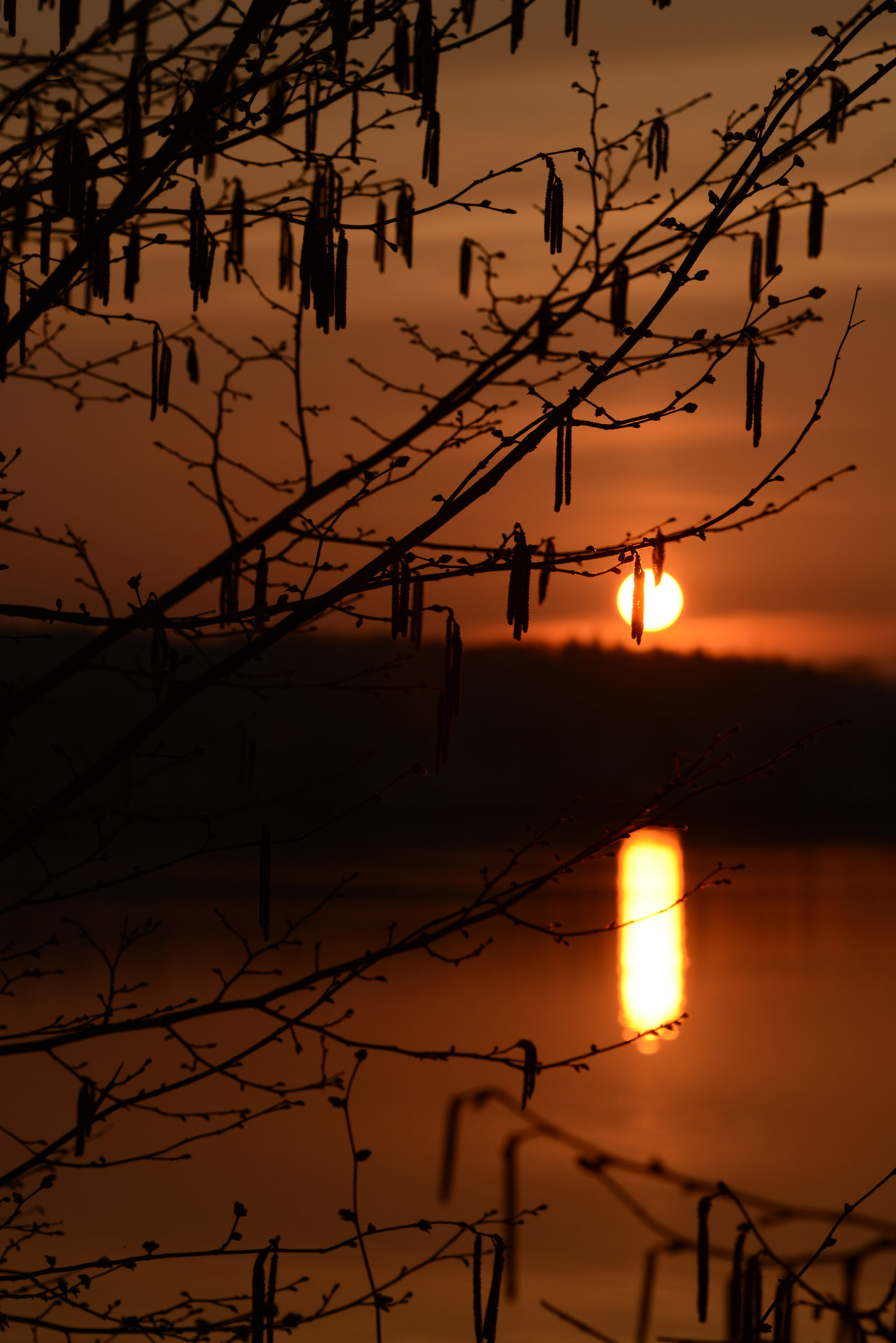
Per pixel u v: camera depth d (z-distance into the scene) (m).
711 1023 69.50
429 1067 55.56
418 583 9.57
